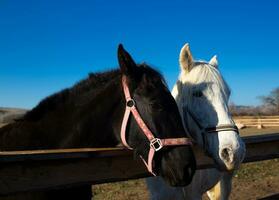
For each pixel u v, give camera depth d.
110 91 3.00
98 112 2.96
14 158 2.27
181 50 3.56
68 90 3.22
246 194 7.57
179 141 2.65
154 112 2.66
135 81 2.75
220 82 3.34
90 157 2.68
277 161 11.46
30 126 3.13
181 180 2.60
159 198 3.74
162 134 2.64
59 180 2.56
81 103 3.07
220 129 3.11
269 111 51.00
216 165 3.18
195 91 3.32
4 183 2.29
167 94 2.76
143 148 2.70
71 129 3.01
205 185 4.11
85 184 2.73
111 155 2.83
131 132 2.74
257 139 4.33
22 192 2.37
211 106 3.22
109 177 2.91
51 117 3.12
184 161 2.61
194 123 3.35
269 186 8.30
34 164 2.42
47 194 2.93
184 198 3.90
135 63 2.79
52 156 2.45
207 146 3.21
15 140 3.10
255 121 28.83
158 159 2.67
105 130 2.95
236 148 3.00
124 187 8.10
